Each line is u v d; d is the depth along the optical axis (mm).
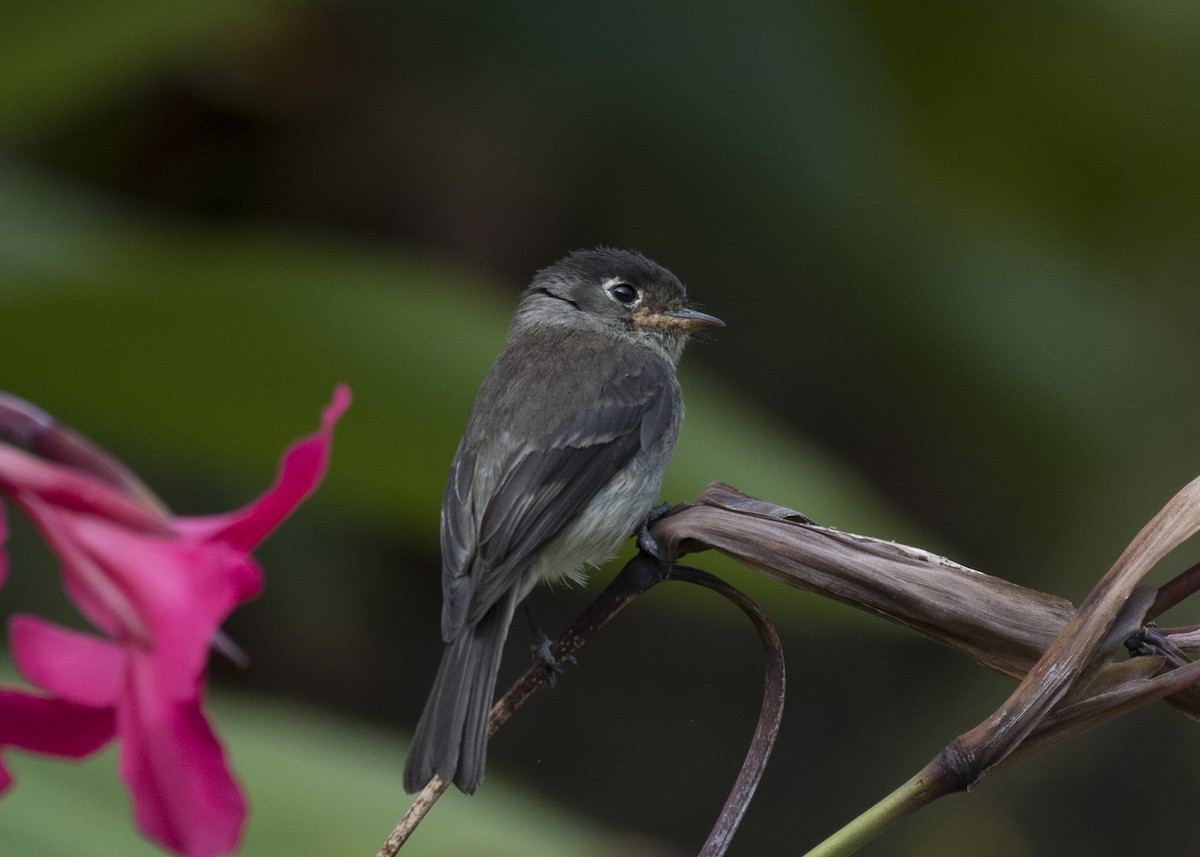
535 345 8344
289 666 11234
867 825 3699
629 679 13391
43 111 7434
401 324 6195
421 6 10617
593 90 10320
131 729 2074
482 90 11492
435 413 6520
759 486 7059
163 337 6168
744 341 12531
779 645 4246
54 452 2471
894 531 7043
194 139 11383
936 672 13148
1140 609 3793
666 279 9234
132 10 6660
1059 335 11062
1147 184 10734
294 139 11719
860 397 12391
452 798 6238
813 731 13023
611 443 7543
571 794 12992
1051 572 11852
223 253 6180
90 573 2168
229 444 6891
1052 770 12305
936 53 10203
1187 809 12078
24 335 6160
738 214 10945
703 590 7430
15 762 5445
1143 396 11227
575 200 12109
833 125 10359
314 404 6445
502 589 6750
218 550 2160
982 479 12031
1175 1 10188
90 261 6887
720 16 9984
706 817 12961
